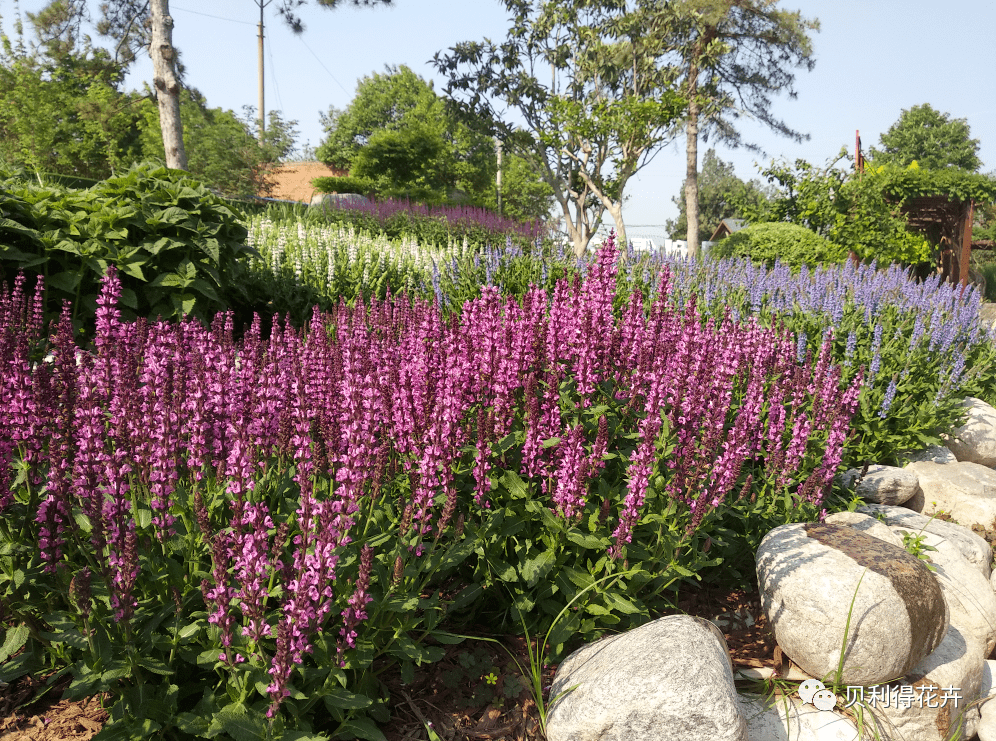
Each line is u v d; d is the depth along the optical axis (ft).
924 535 17.80
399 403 12.72
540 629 13.30
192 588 10.57
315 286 36.32
